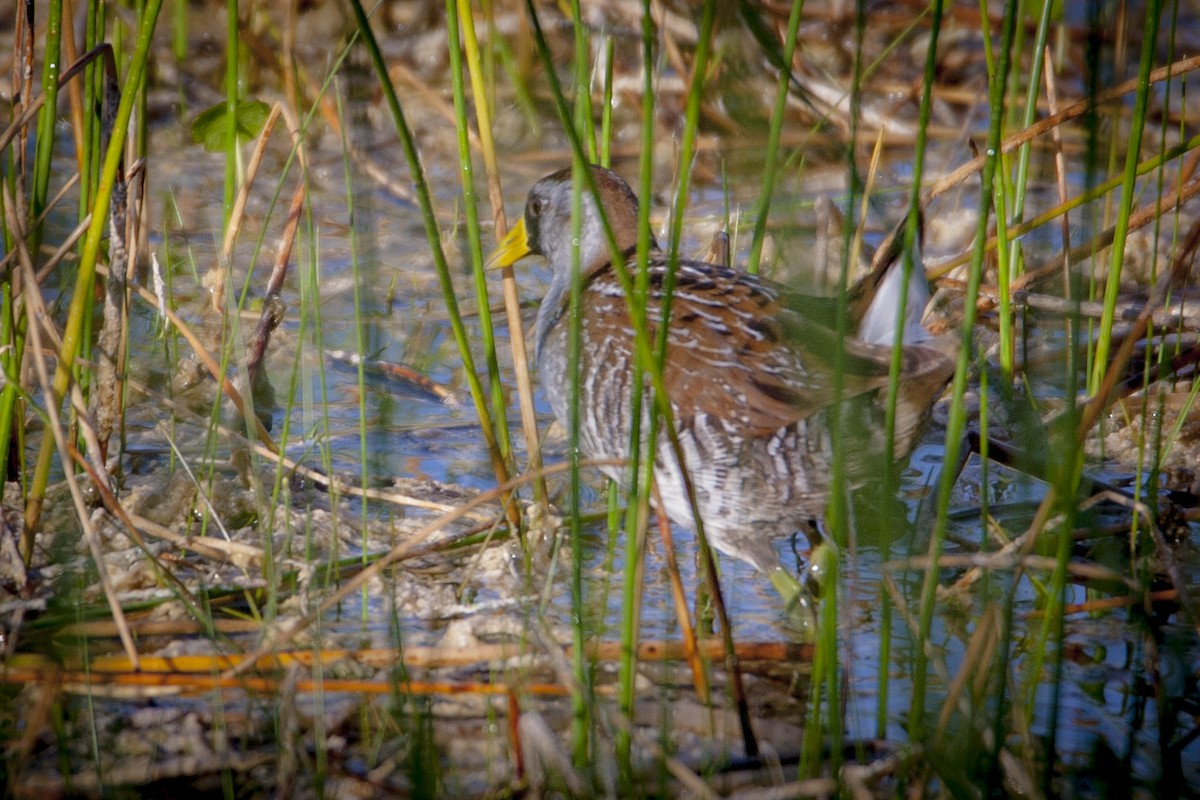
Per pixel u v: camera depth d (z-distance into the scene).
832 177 12.20
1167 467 8.27
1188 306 9.63
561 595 6.84
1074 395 5.08
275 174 12.83
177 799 5.19
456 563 7.25
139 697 5.79
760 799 4.92
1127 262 10.70
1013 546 6.10
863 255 10.09
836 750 4.93
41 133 7.02
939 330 8.91
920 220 6.43
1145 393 6.76
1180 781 5.34
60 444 5.88
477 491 8.05
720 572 7.39
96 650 6.13
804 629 6.68
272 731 5.61
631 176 12.58
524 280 11.27
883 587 5.21
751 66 6.69
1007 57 4.76
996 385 8.77
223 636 6.32
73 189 11.08
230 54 7.44
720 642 6.32
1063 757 5.53
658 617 6.75
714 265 7.68
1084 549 7.55
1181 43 14.41
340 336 10.08
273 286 8.81
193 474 7.40
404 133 6.12
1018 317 9.34
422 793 4.91
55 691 5.65
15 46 6.93
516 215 11.80
